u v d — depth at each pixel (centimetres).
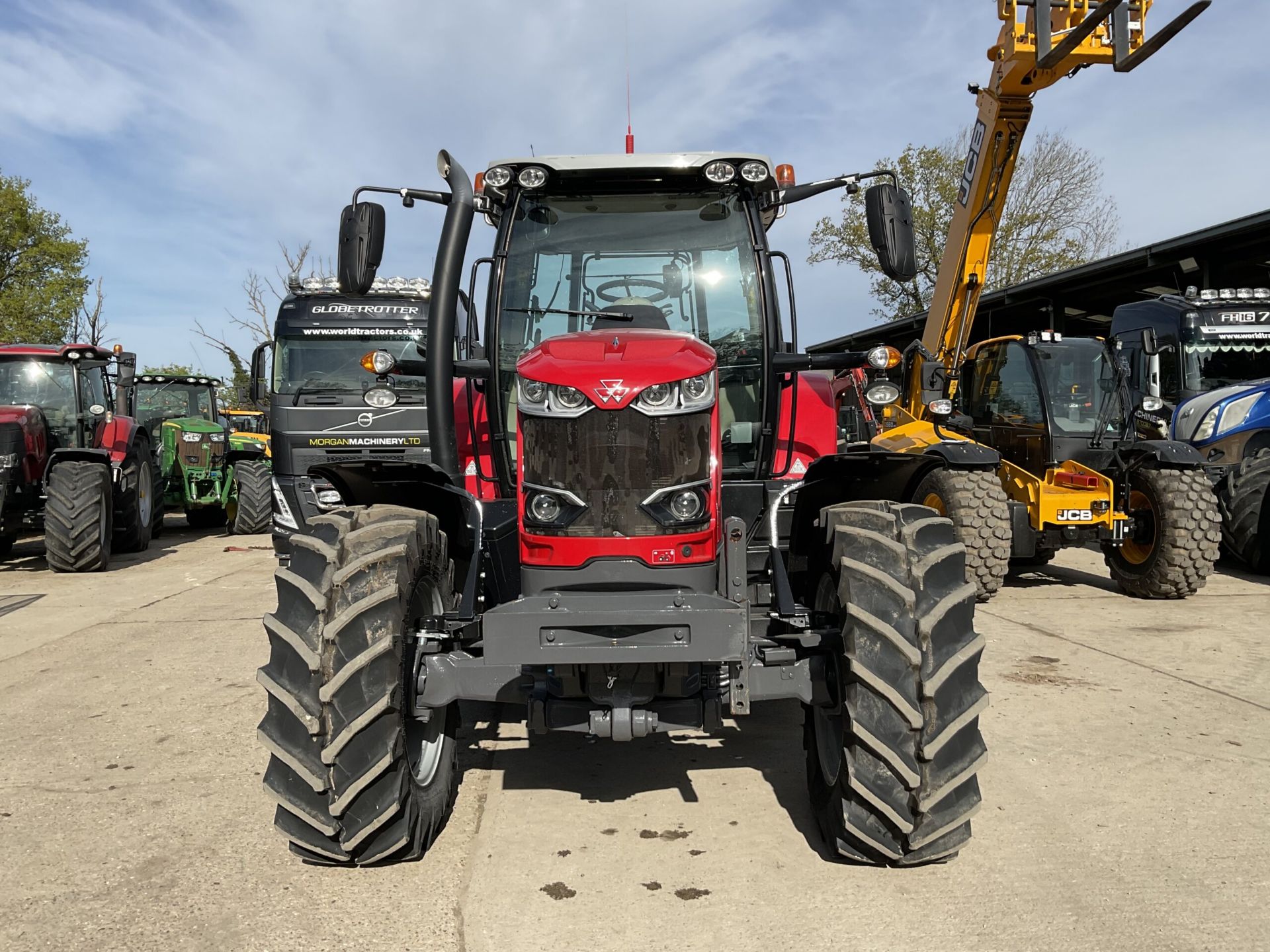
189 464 1264
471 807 313
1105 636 547
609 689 267
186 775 345
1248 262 1351
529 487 273
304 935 232
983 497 636
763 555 329
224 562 956
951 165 2795
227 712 422
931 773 242
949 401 693
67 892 256
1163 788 321
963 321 828
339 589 255
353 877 263
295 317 888
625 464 266
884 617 246
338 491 320
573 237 349
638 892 252
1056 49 638
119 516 986
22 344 1017
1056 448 700
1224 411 810
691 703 269
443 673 275
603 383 266
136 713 423
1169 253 1266
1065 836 284
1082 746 362
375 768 249
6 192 3362
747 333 347
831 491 316
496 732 394
